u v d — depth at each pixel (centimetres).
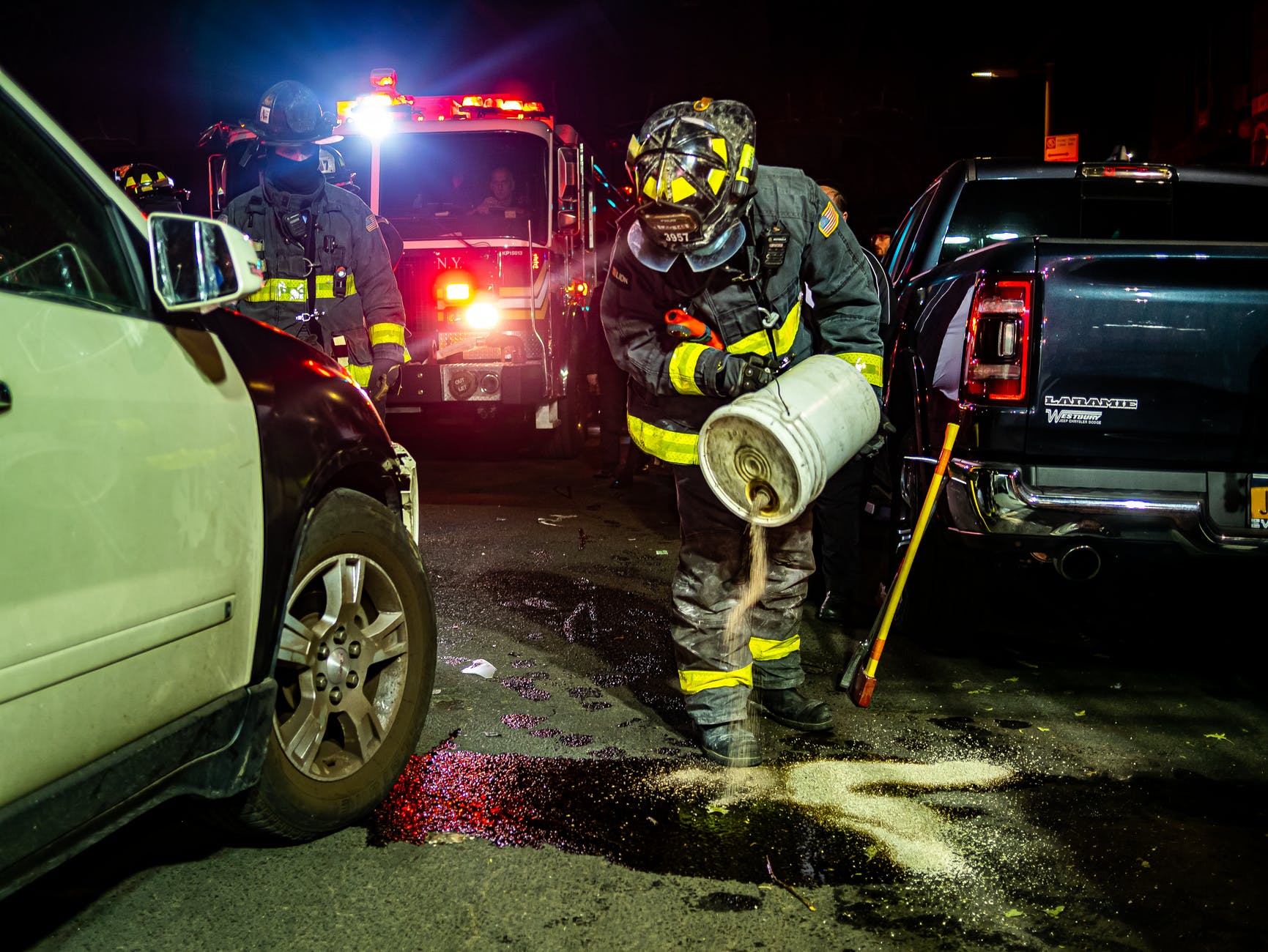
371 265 407
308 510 252
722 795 293
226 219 397
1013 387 362
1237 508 357
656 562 592
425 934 225
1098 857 260
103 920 229
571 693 380
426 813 281
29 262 184
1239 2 1994
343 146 941
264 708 231
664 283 298
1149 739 339
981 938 224
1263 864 257
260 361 248
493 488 869
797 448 271
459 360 935
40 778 173
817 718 340
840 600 467
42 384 173
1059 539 359
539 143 938
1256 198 520
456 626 465
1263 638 454
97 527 183
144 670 196
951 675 402
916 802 290
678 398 308
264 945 220
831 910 235
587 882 246
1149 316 356
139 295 210
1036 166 519
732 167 271
